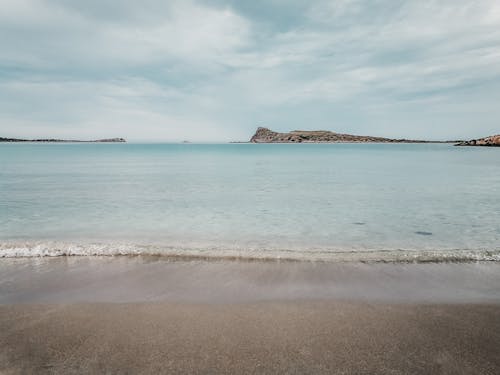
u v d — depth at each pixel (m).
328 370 3.56
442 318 4.78
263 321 4.69
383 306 5.20
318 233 11.24
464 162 52.34
